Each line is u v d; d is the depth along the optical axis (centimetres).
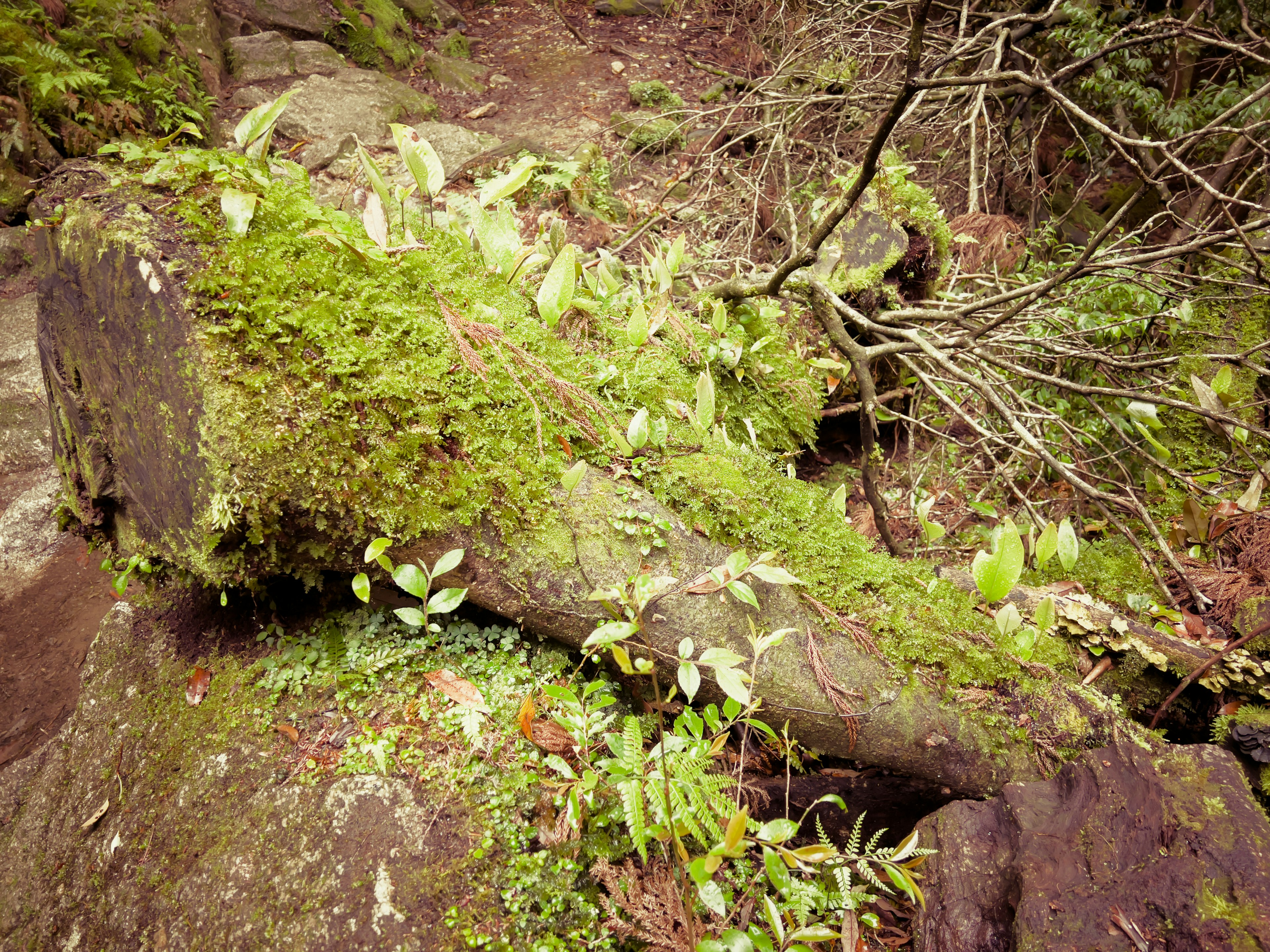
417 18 841
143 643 201
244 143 171
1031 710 181
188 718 181
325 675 181
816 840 201
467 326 171
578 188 541
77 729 195
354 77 678
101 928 159
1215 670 190
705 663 144
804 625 185
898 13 593
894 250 331
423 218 204
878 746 182
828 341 321
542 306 181
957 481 338
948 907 156
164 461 166
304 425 149
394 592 192
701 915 152
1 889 173
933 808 197
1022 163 541
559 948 141
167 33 594
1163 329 328
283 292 151
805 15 613
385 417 157
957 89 481
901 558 289
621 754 150
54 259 182
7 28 484
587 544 173
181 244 152
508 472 168
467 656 182
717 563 184
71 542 297
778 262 454
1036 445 228
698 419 198
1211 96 414
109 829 172
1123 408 308
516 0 962
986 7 543
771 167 556
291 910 145
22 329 391
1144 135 471
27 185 473
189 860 159
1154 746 164
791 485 211
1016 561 168
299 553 168
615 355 215
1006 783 178
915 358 328
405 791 157
